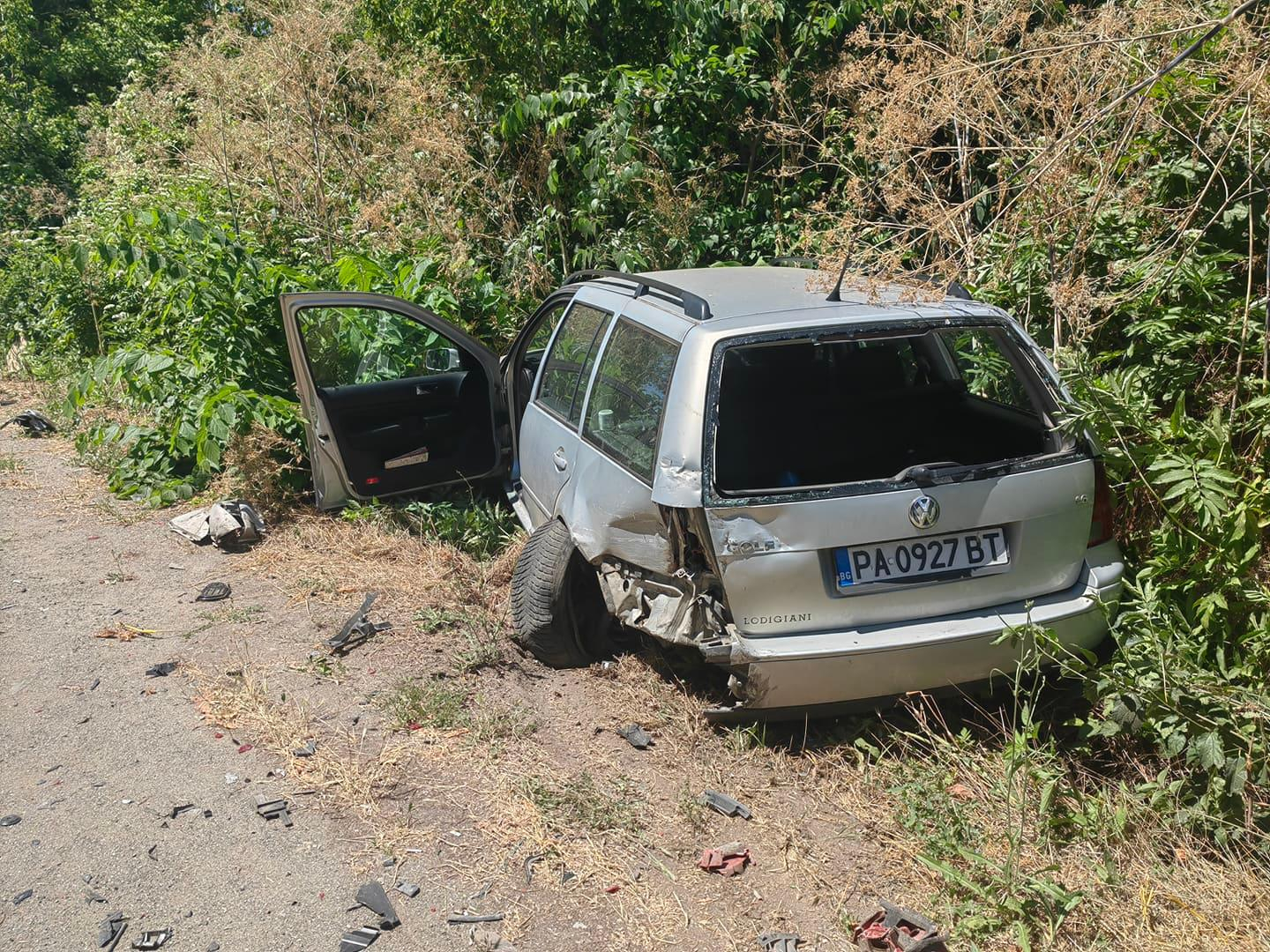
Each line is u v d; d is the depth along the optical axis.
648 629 3.89
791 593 3.46
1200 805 3.21
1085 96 4.86
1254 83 4.03
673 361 3.79
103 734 4.14
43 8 24.08
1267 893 3.00
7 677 4.64
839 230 4.88
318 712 4.23
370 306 5.81
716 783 3.68
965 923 2.90
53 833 3.52
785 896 3.13
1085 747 3.62
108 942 3.00
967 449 4.43
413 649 4.72
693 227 8.45
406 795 3.68
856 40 6.18
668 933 2.99
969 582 3.55
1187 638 3.59
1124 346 4.94
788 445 4.18
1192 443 3.81
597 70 9.58
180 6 23.67
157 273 7.11
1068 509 3.64
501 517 6.07
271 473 6.54
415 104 9.35
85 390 7.52
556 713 4.24
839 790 3.63
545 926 3.03
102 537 6.47
